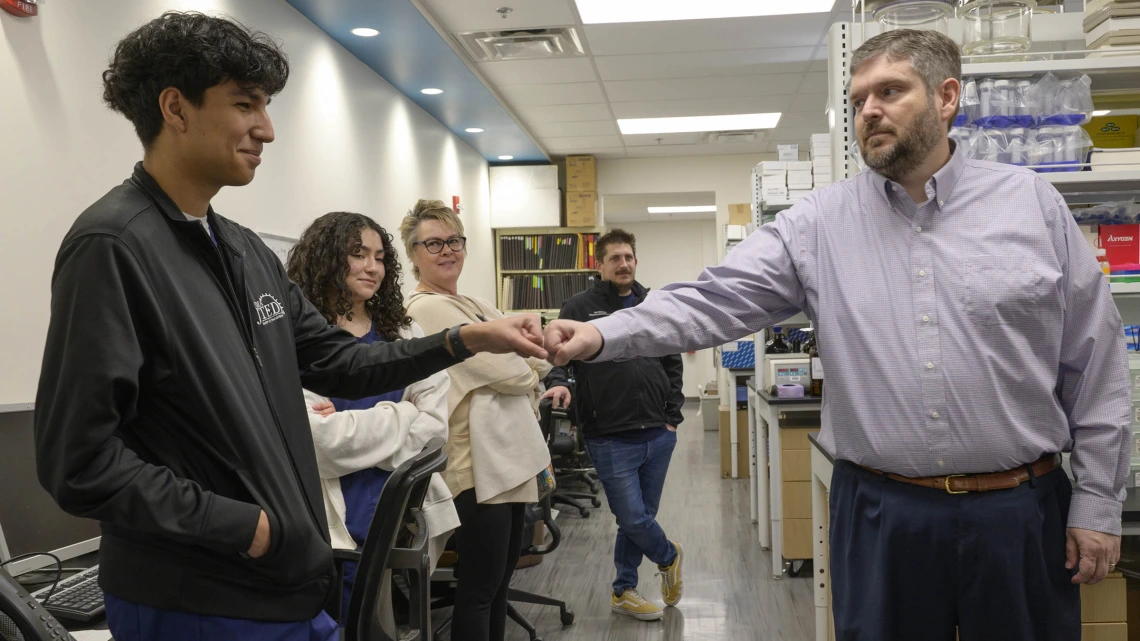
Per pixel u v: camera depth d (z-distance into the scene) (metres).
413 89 5.60
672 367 3.44
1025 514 1.45
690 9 4.65
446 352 1.46
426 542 1.74
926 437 1.47
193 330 1.10
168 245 1.11
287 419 1.24
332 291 2.15
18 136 2.18
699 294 1.68
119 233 1.05
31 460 1.80
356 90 4.79
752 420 5.03
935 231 1.51
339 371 1.43
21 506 1.75
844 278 1.57
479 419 2.31
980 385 1.45
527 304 8.62
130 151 2.65
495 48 5.13
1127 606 2.12
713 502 5.62
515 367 2.35
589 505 5.76
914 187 1.54
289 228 3.82
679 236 15.00
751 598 3.64
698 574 4.02
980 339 1.46
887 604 1.52
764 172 4.11
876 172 1.55
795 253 1.62
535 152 8.19
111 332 1.02
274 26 3.72
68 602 1.50
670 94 6.48
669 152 8.99
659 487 3.47
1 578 1.00
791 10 4.69
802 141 8.51
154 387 1.09
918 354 1.49
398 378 1.45
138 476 1.02
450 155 6.97
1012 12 2.22
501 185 8.58
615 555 3.48
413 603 1.89
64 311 1.02
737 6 4.62
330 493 1.90
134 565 1.11
